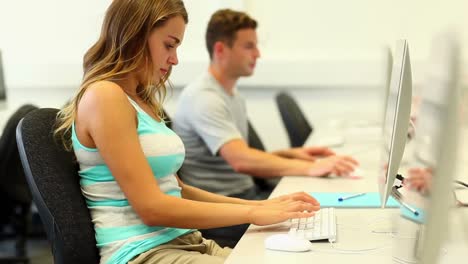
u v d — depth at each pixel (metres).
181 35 1.50
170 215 1.36
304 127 3.29
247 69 2.45
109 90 1.37
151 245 1.38
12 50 4.04
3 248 3.26
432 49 1.03
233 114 2.51
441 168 0.82
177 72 3.87
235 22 2.40
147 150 1.42
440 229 0.84
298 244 1.21
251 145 2.90
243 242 1.29
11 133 2.47
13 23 4.02
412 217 1.17
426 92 1.06
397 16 3.78
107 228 1.39
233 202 1.62
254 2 3.92
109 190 1.41
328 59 3.83
